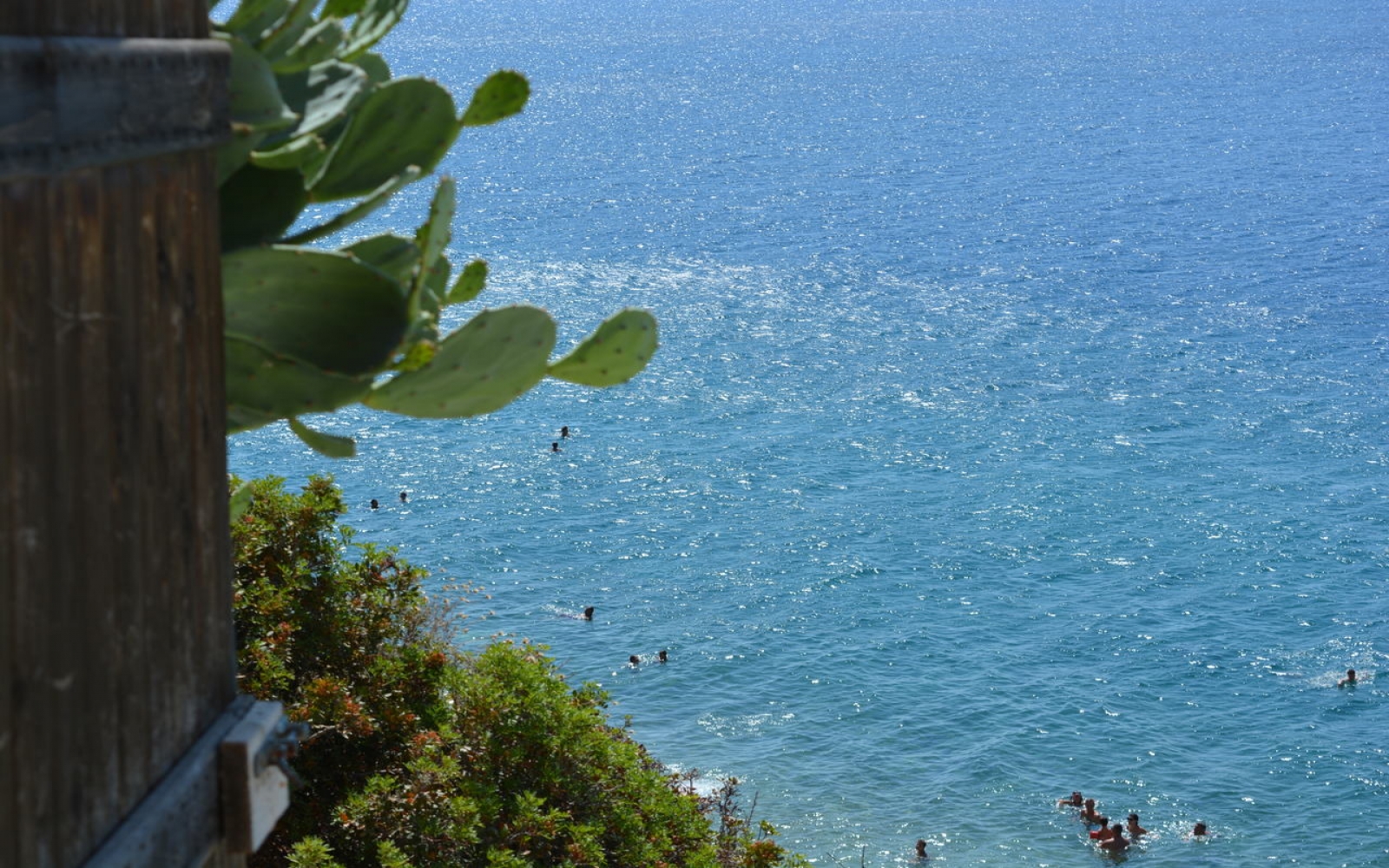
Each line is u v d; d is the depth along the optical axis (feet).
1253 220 380.78
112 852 8.86
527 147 590.14
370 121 11.57
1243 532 165.07
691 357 242.99
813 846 103.04
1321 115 632.38
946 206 421.18
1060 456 193.47
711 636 138.41
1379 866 100.07
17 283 7.61
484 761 38.06
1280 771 113.70
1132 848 102.78
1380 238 348.59
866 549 161.17
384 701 37.52
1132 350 247.70
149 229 9.05
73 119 7.91
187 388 9.74
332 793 35.86
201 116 9.43
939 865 101.04
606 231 376.07
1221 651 135.54
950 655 135.54
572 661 132.98
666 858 42.60
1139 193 439.22
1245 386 223.10
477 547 159.43
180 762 10.01
